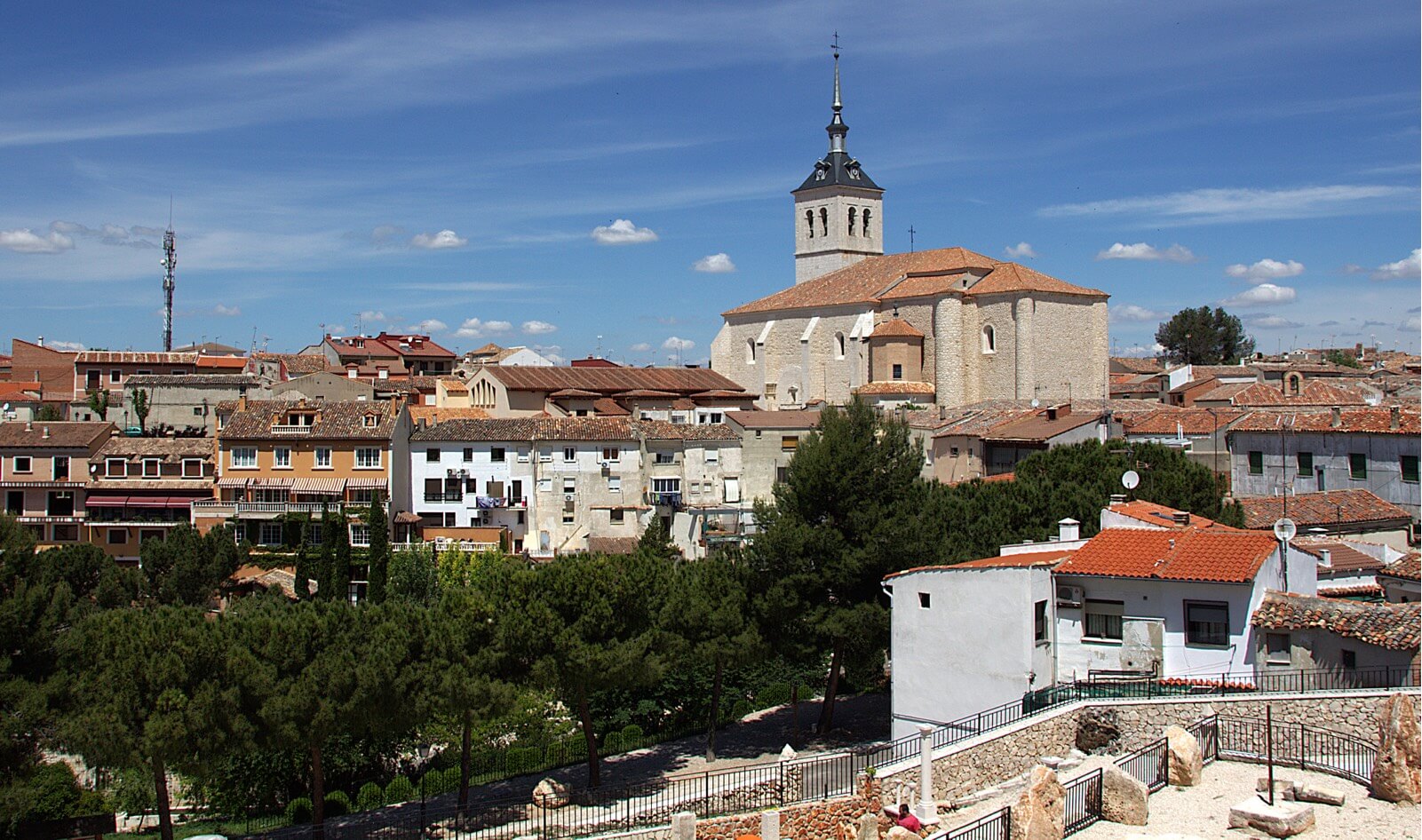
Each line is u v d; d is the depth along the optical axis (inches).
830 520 2578.7
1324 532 2783.0
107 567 3481.8
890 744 1969.7
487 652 2139.5
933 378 5861.2
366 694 1980.8
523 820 1956.2
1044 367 5605.3
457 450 4505.4
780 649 2534.5
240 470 4254.4
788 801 1798.7
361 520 4062.5
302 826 2119.8
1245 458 3371.1
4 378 7509.8
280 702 1925.4
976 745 1754.4
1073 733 1814.7
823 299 6333.7
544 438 4517.7
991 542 2625.5
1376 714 1679.4
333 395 5954.7
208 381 5723.4
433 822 2007.9
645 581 2304.4
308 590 3718.0
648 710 2691.9
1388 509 2896.2
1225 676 1861.5
